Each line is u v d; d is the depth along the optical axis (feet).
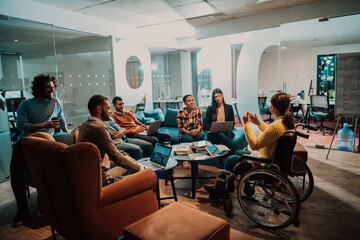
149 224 4.83
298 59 24.70
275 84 33.50
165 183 10.44
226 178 7.83
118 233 5.69
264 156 7.50
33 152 5.55
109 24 17.47
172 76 28.76
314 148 15.52
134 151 10.96
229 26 17.92
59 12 13.98
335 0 13.91
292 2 14.28
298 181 10.37
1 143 11.45
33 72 19.19
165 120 17.13
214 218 5.01
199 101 21.97
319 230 7.02
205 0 13.57
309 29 15.64
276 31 16.07
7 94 16.21
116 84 18.26
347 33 14.97
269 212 8.05
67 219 5.33
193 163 9.03
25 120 8.54
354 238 6.63
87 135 6.50
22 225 7.78
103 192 5.37
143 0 13.16
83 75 20.52
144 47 20.49
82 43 19.81
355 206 8.32
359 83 12.89
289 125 7.01
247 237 6.81
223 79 18.62
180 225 4.77
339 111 13.61
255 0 13.82
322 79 19.04
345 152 14.40
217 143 12.59
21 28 13.28
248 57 16.74
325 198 8.92
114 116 13.12
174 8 14.84
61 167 4.86
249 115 8.03
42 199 5.98
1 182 11.43
